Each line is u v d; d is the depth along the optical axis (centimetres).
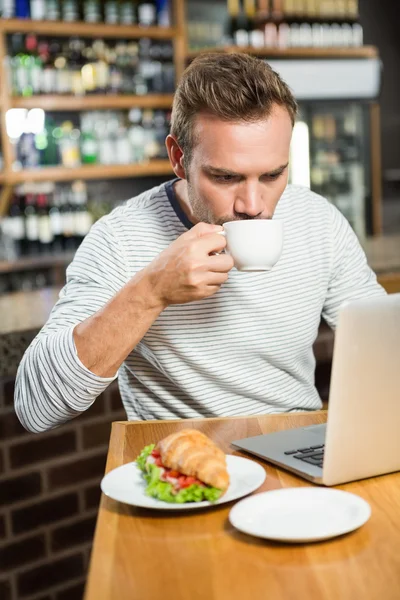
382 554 85
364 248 376
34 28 420
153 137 471
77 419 227
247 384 151
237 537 90
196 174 124
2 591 217
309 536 85
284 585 79
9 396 216
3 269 421
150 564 85
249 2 514
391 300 98
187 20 512
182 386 149
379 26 671
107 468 113
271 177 123
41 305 255
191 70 128
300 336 155
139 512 98
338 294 162
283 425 131
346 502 94
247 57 129
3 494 216
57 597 228
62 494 227
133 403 155
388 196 680
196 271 112
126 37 456
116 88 452
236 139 118
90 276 144
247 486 100
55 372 121
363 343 96
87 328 120
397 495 100
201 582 80
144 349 148
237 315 149
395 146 687
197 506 95
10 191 432
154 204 152
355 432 100
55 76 436
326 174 565
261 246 115
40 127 438
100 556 87
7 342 204
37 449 221
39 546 223
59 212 447
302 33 528
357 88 545
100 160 458
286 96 123
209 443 101
